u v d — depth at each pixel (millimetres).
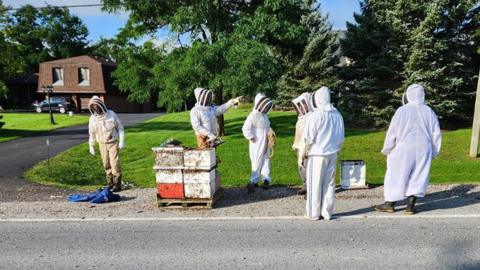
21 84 59312
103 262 5180
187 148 7406
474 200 7559
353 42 19375
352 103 19594
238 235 6027
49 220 6941
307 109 8055
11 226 6660
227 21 18641
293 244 5633
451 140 16375
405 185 6789
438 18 17672
